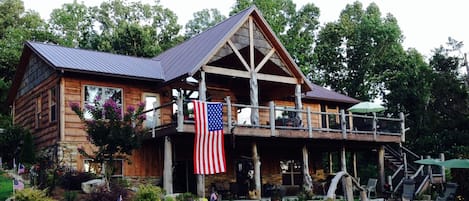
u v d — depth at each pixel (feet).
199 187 61.26
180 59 75.97
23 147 71.10
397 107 125.29
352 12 152.25
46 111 73.41
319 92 98.84
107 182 55.67
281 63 75.92
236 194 73.10
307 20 147.43
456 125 112.27
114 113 55.47
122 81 72.74
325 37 145.69
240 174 81.71
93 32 166.20
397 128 85.10
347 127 83.05
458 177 68.85
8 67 124.26
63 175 58.95
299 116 73.77
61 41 150.10
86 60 72.69
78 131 68.33
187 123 62.39
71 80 68.90
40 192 51.08
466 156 79.30
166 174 63.36
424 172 80.59
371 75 143.02
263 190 79.25
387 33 139.74
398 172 83.30
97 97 70.38
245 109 78.38
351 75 146.00
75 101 68.69
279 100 91.20
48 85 73.36
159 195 55.06
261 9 143.23
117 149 55.93
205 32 83.15
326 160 121.90
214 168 60.70
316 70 150.20
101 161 56.08
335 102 98.94
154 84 74.74
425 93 120.26
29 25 155.12
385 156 91.15
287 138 71.61
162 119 74.18
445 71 124.47
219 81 81.97
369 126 80.79
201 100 66.33
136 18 166.61
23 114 84.28
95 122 55.42
